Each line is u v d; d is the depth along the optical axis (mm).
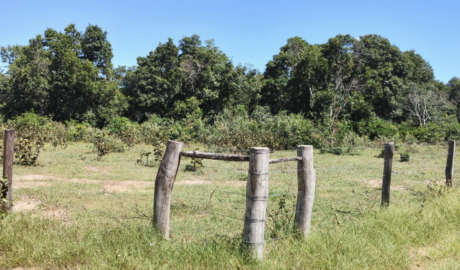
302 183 4543
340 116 34125
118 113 38500
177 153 4215
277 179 10070
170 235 4504
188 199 7176
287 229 4758
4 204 5004
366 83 37625
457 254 4387
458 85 52344
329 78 37906
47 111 37594
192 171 11352
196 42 38125
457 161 14867
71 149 15773
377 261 4070
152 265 3652
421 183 9555
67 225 5031
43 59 35062
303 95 39406
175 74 36156
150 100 35781
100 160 12656
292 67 39625
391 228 5012
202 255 3934
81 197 7039
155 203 4266
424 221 5332
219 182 9516
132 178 9547
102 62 39938
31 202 6570
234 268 3648
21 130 19516
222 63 35781
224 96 36594
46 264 3768
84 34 38906
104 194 7406
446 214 5777
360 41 41750
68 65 34188
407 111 43125
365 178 10352
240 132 19469
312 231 4773
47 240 4211
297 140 20078
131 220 5371
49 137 17781
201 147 19578
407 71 44125
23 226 4613
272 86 39938
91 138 19000
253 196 3809
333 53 38219
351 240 4512
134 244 4082
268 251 4188
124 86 41188
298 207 4590
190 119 25641
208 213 6246
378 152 18531
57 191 7430
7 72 35031
